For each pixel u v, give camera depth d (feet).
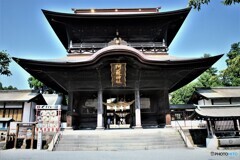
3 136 72.79
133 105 94.89
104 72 84.07
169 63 80.74
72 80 84.38
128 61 80.28
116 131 68.54
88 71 83.66
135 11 111.55
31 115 98.22
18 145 66.08
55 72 82.94
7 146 64.18
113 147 58.75
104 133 66.69
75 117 86.38
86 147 59.21
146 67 82.58
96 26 98.12
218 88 111.75
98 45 97.76
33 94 102.73
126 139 63.16
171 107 113.70
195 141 70.59
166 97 84.17
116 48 76.48
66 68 81.20
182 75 88.22
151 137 64.39
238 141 60.08
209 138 64.08
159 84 85.97
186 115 113.29
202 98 106.32
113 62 79.87
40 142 62.44
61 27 104.99
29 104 98.58
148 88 85.87
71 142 61.82
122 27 98.94
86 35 99.71
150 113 94.48
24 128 66.59
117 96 97.35
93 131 69.05
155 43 99.30
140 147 58.70
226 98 103.30
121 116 96.37
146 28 99.81
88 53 95.55
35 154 49.96
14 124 91.50
